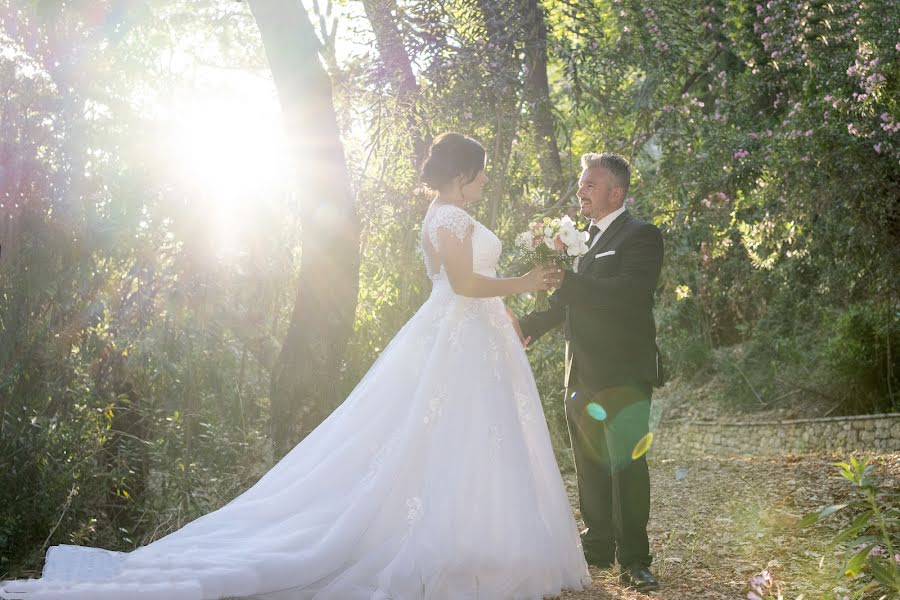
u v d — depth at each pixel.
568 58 7.84
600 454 3.90
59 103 4.39
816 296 13.91
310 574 3.04
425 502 3.22
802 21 9.22
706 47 9.70
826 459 8.22
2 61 4.26
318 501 3.31
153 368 4.95
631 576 3.55
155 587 2.80
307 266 4.97
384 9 6.32
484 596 3.12
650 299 3.77
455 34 6.76
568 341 3.99
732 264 14.61
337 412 3.63
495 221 6.66
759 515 4.95
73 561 3.13
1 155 4.15
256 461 4.96
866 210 9.59
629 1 8.04
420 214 6.11
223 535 3.21
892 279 10.42
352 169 6.03
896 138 8.87
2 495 3.90
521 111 7.16
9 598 2.72
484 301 3.64
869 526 4.25
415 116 6.15
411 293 6.35
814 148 9.08
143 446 4.83
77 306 4.57
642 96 8.04
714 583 3.53
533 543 3.24
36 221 4.29
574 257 3.59
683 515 5.18
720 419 14.79
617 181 3.89
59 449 4.16
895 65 8.45
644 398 3.73
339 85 6.36
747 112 10.53
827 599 3.12
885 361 12.51
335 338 4.96
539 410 3.65
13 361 4.08
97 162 4.55
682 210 8.87
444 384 3.40
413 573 3.06
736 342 18.11
